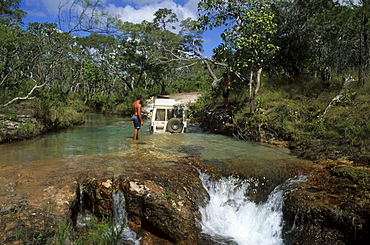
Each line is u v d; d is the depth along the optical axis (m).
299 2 13.60
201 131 13.52
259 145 9.52
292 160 7.43
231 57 12.60
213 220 5.51
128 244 4.73
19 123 11.16
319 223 4.78
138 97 10.63
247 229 5.52
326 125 9.05
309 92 12.10
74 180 5.63
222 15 12.60
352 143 7.42
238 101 13.43
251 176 6.33
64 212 4.63
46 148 8.84
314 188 5.58
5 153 8.07
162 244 4.84
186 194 5.58
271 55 12.05
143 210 5.20
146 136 11.48
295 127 9.65
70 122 15.46
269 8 12.02
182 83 41.03
